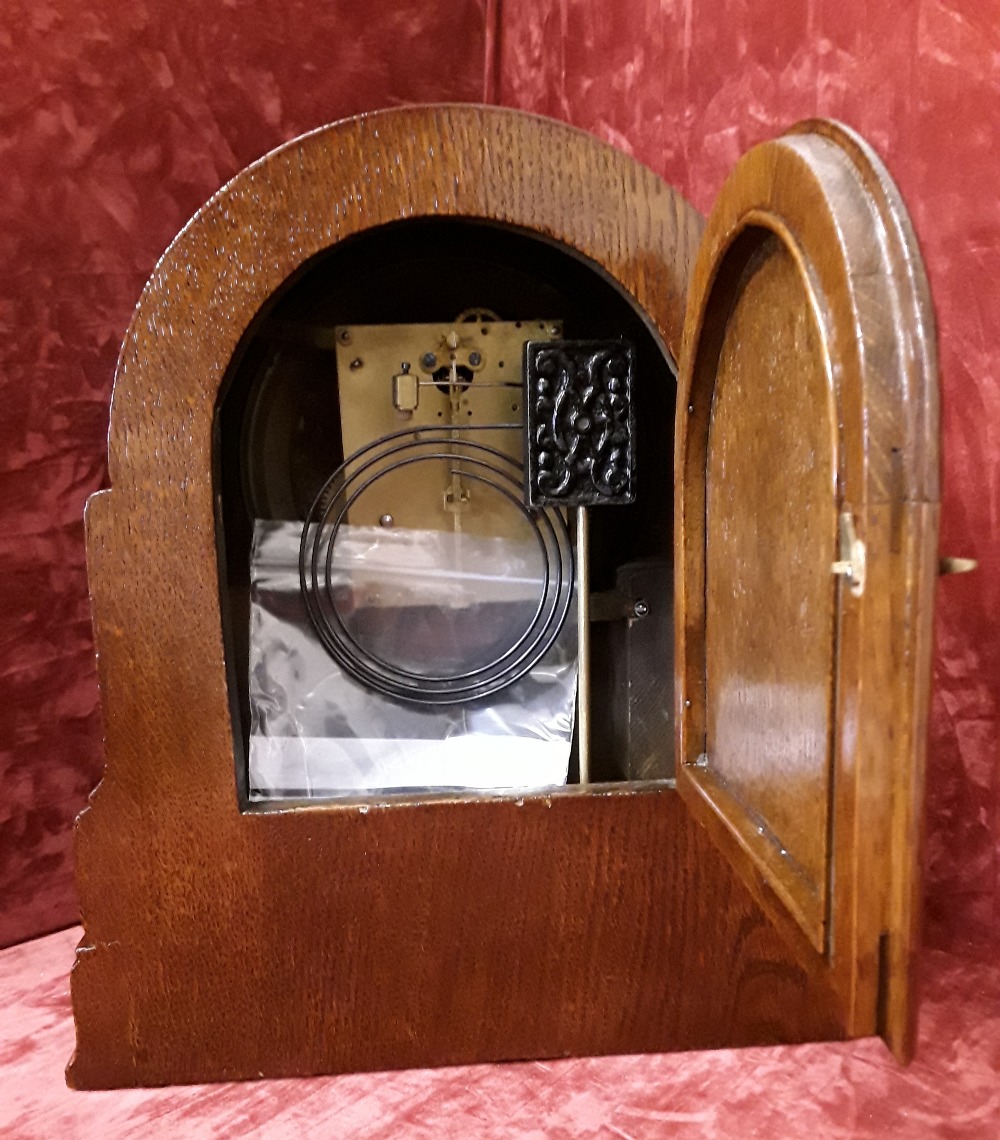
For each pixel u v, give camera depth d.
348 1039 0.76
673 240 0.72
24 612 0.95
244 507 0.89
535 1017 0.77
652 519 0.89
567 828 0.75
